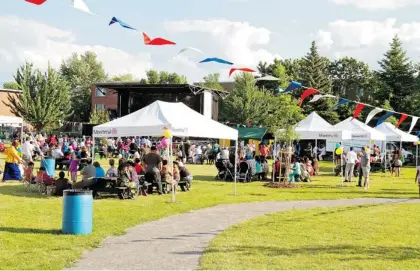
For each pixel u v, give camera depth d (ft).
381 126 110.73
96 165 54.75
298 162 79.77
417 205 51.62
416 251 29.32
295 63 228.84
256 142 140.36
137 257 27.02
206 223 38.63
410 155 141.38
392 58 188.24
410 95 186.09
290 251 28.60
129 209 44.65
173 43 32.76
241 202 52.21
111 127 55.72
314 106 202.18
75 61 303.89
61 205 45.88
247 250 28.78
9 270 23.59
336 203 52.80
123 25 31.40
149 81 307.78
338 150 78.64
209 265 25.09
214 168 107.24
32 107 200.54
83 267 24.77
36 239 30.73
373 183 79.00
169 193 58.59
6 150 66.44
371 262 26.22
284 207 48.93
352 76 244.83
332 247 29.89
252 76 203.10
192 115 58.29
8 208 43.24
